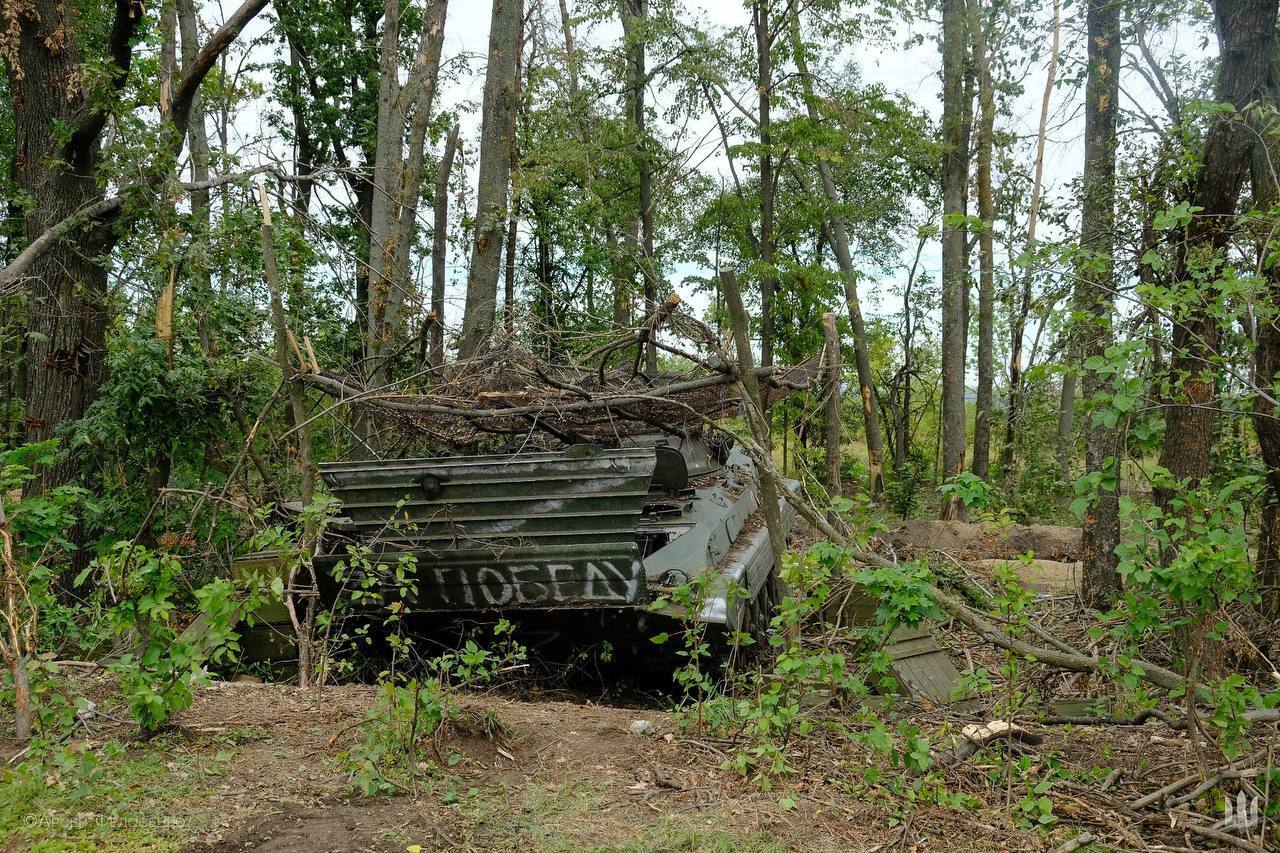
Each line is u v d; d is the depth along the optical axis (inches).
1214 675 188.9
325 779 181.9
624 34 960.9
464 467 282.5
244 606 200.5
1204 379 199.9
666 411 368.5
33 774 171.8
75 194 446.9
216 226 438.6
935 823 173.2
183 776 179.9
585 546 274.2
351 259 588.7
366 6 1000.2
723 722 216.8
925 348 1467.8
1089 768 203.9
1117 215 399.9
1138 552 175.3
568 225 979.9
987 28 533.3
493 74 589.9
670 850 159.2
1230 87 290.4
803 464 286.7
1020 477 831.7
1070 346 268.8
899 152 938.7
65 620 283.4
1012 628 206.8
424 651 304.5
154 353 426.6
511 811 172.7
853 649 257.0
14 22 428.1
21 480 206.4
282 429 469.4
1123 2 462.6
